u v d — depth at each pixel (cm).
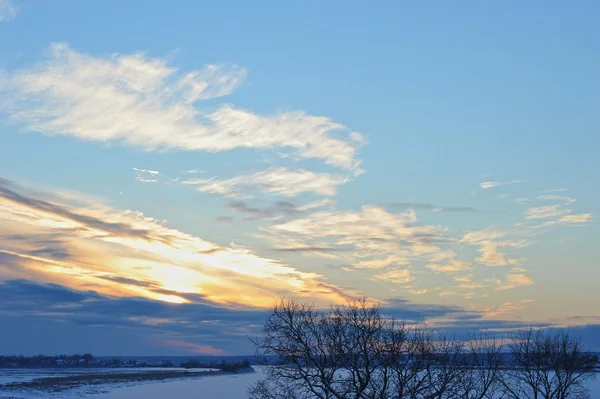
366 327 3388
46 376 18500
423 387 3394
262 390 3491
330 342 3391
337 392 3341
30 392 10431
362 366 3406
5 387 11212
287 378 3388
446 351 3528
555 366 4306
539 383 4262
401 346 3400
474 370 3816
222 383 16012
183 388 13525
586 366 4447
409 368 3394
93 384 14725
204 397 10431
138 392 11850
